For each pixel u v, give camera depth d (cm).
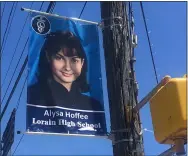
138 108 559
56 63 629
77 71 633
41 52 630
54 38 648
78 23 675
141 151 569
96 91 627
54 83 611
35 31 643
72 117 593
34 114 575
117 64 623
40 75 610
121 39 641
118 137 573
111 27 650
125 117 585
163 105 458
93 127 595
